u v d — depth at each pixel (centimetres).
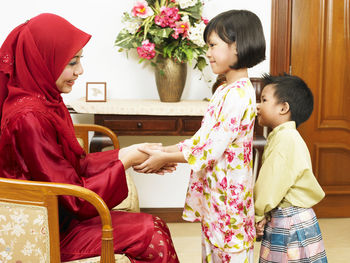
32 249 133
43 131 144
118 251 149
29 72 155
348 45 324
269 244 183
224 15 161
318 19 320
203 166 162
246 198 167
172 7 278
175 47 280
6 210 132
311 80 327
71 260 146
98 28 313
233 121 157
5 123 145
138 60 318
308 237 177
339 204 340
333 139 334
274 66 324
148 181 336
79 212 145
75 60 162
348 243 289
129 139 332
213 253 174
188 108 279
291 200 177
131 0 311
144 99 321
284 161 175
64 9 309
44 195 129
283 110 185
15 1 304
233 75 167
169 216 334
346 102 330
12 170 149
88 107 278
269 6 318
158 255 153
